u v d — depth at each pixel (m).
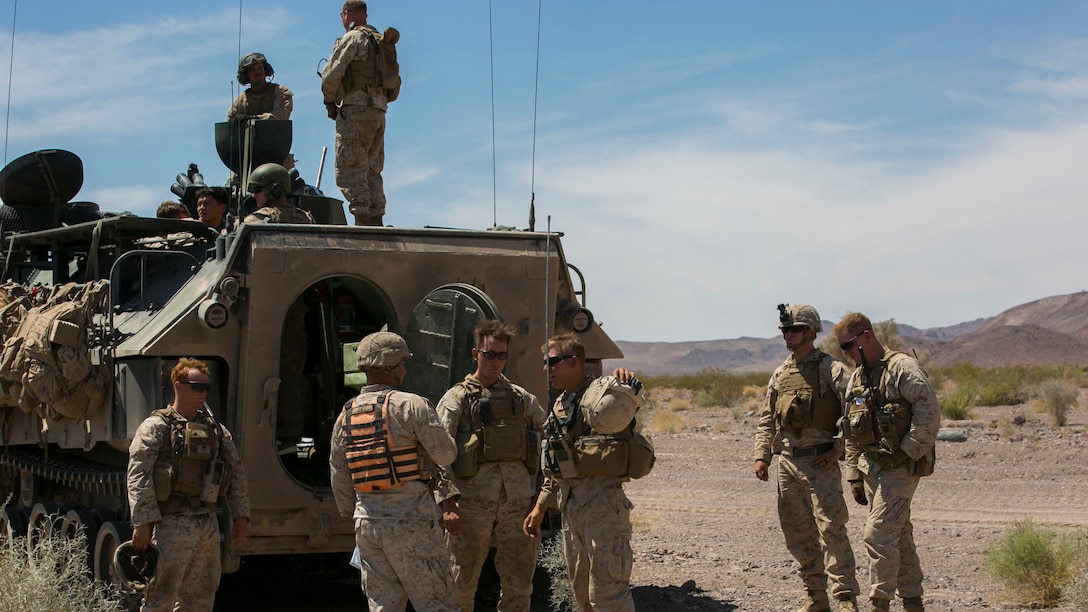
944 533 12.62
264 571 10.99
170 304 8.57
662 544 12.11
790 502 8.41
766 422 8.61
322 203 10.43
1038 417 27.80
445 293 8.30
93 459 9.95
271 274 8.15
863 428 7.84
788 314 8.37
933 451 7.91
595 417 6.68
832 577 8.15
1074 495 15.70
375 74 10.64
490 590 9.56
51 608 7.57
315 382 9.79
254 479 8.14
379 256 8.52
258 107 12.14
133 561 7.09
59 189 12.06
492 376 7.41
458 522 7.03
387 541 6.64
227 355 8.18
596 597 6.79
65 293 9.30
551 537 9.24
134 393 8.26
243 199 9.77
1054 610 8.83
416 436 6.71
